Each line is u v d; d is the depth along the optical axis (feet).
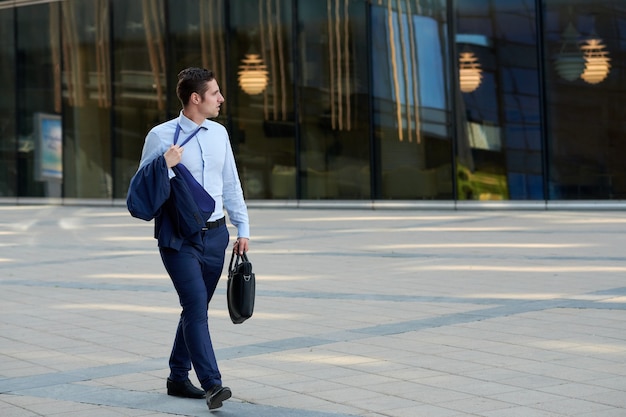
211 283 20.48
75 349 26.03
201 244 19.62
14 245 55.31
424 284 36.29
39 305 33.83
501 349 24.41
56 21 89.56
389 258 44.70
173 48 83.97
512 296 32.78
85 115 88.74
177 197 19.20
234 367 23.16
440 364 22.94
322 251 48.29
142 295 35.65
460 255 44.98
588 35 69.31
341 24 77.10
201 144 19.75
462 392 20.26
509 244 48.96
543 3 70.33
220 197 20.13
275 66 79.71
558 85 70.23
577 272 38.11
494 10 71.82
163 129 19.75
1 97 92.68
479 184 72.84
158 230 19.43
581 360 22.98
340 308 31.45
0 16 92.12
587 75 69.51
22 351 25.93
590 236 51.65
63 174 90.17
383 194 76.18
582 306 30.40
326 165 78.18
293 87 79.05
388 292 34.60
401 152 75.41
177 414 19.11
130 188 18.98
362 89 76.48
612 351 23.88
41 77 90.74
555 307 30.37
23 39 91.30
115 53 86.89
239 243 20.17
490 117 72.28
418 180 74.84
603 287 34.14
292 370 22.72
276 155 79.97
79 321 30.48
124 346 26.30
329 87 77.77
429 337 26.22
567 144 70.13
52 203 90.84
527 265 40.68
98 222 71.15
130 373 22.94
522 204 71.31
